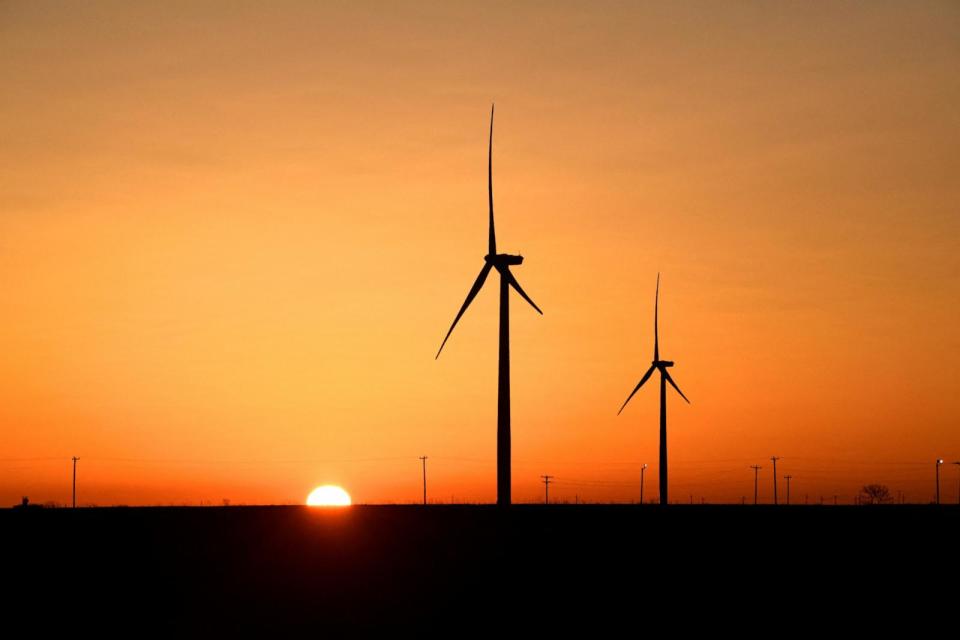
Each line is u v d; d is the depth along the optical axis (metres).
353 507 144.38
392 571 79.44
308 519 119.31
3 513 127.00
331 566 82.69
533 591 69.62
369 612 62.44
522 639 53.97
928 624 58.06
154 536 102.12
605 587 71.25
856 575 76.75
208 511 133.62
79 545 95.12
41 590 71.06
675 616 60.25
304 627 57.75
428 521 114.06
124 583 74.06
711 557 87.12
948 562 84.56
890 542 99.62
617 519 119.44
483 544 92.62
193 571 80.19
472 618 60.06
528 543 94.25
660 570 79.12
